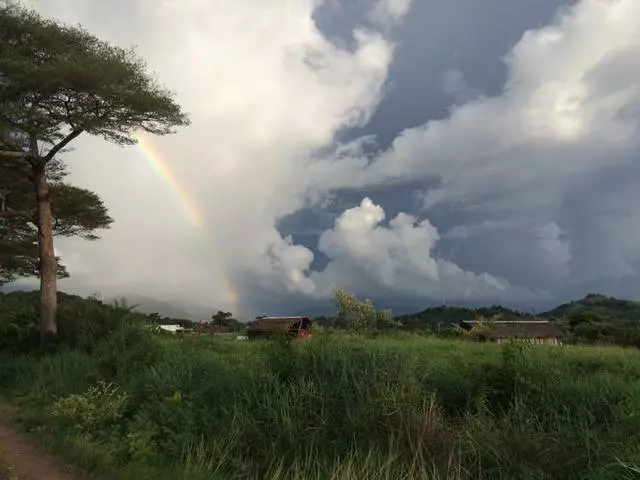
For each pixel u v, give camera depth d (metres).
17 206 26.58
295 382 10.07
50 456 8.23
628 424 7.91
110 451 8.36
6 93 19.61
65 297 27.52
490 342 22.81
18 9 20.23
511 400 9.40
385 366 10.05
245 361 13.16
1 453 8.06
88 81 19.73
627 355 15.62
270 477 7.67
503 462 7.55
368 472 7.22
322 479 7.39
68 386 12.68
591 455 7.35
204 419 9.28
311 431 8.68
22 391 13.12
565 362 11.95
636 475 6.32
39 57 20.98
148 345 14.86
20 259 29.12
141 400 10.59
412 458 7.68
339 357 10.51
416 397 8.95
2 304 26.09
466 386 9.88
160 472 7.54
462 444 7.98
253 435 8.74
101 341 15.88
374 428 8.53
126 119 22.23
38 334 20.92
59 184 26.94
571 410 8.94
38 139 20.88
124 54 21.50
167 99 22.31
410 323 42.94
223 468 7.99
